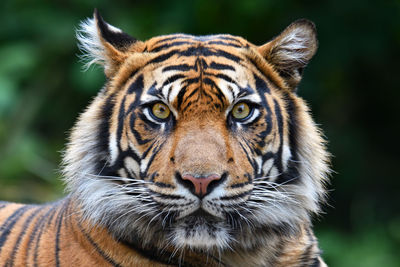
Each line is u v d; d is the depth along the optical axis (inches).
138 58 244.5
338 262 505.4
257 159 234.7
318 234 534.9
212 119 228.1
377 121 646.5
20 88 596.1
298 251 251.4
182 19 584.4
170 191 222.2
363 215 566.6
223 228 226.5
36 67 591.8
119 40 256.1
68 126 614.5
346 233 561.3
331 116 639.1
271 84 248.2
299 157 248.5
